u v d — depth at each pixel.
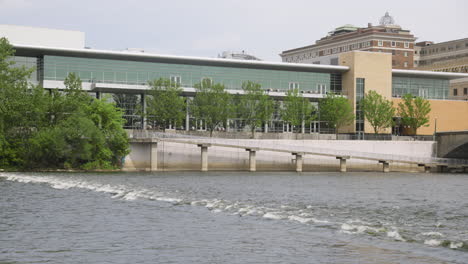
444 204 49.91
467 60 169.62
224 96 108.31
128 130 103.44
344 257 25.52
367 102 120.69
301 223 34.16
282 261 24.80
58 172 84.00
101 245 27.83
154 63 110.50
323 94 121.50
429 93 134.62
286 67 119.44
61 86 103.50
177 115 104.69
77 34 111.94
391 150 114.25
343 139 119.81
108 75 107.19
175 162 98.75
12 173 79.38
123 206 41.91
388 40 182.12
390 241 28.86
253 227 32.78
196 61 112.12
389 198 54.31
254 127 112.12
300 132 120.75
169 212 38.81
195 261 24.77
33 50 102.00
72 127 86.56
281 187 64.69
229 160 102.44
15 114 85.25
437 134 118.44
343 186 68.69
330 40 195.75
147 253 26.20
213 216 36.94
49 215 37.34
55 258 25.22
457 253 26.28
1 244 27.98
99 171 89.00
